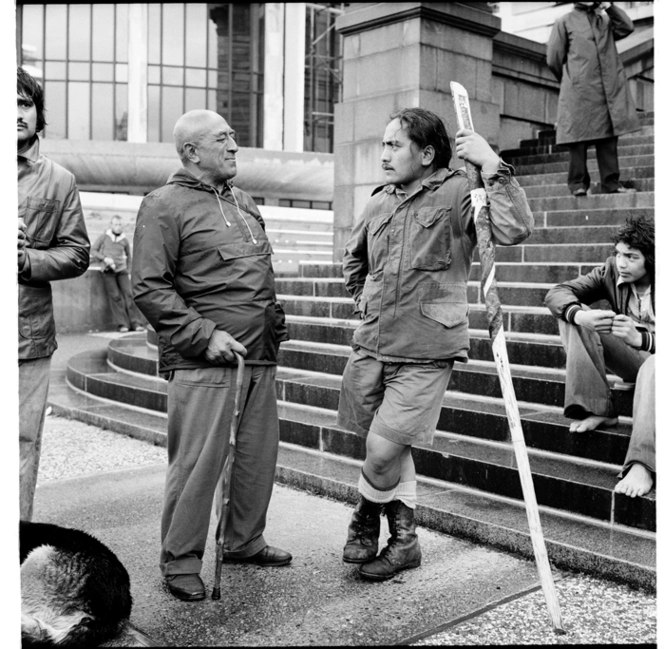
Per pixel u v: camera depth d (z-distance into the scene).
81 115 30.52
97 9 30.28
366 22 8.05
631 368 4.11
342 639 2.78
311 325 6.74
